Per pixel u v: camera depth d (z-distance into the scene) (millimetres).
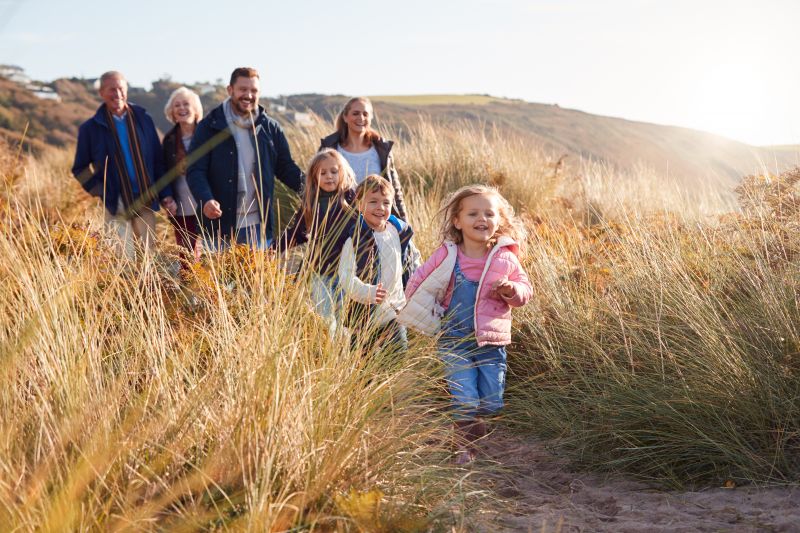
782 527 2566
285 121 10758
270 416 2422
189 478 2270
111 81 5676
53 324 2545
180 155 5871
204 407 2492
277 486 2352
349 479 2516
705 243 4645
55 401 2336
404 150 10391
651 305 4180
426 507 2604
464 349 3713
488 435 3740
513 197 8852
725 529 2600
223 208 5504
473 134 10617
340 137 5629
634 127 54375
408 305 3756
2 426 2127
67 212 4871
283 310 2908
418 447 2926
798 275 3760
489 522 2645
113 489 2133
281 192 7867
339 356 2988
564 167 9469
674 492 3127
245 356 2662
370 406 2838
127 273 3338
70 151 10977
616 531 2643
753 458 3160
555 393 4016
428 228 6156
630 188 8812
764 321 3609
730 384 3418
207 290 3434
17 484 1965
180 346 2918
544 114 59625
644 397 3584
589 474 3438
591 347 4152
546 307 4613
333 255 4027
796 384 3322
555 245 5539
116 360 2814
